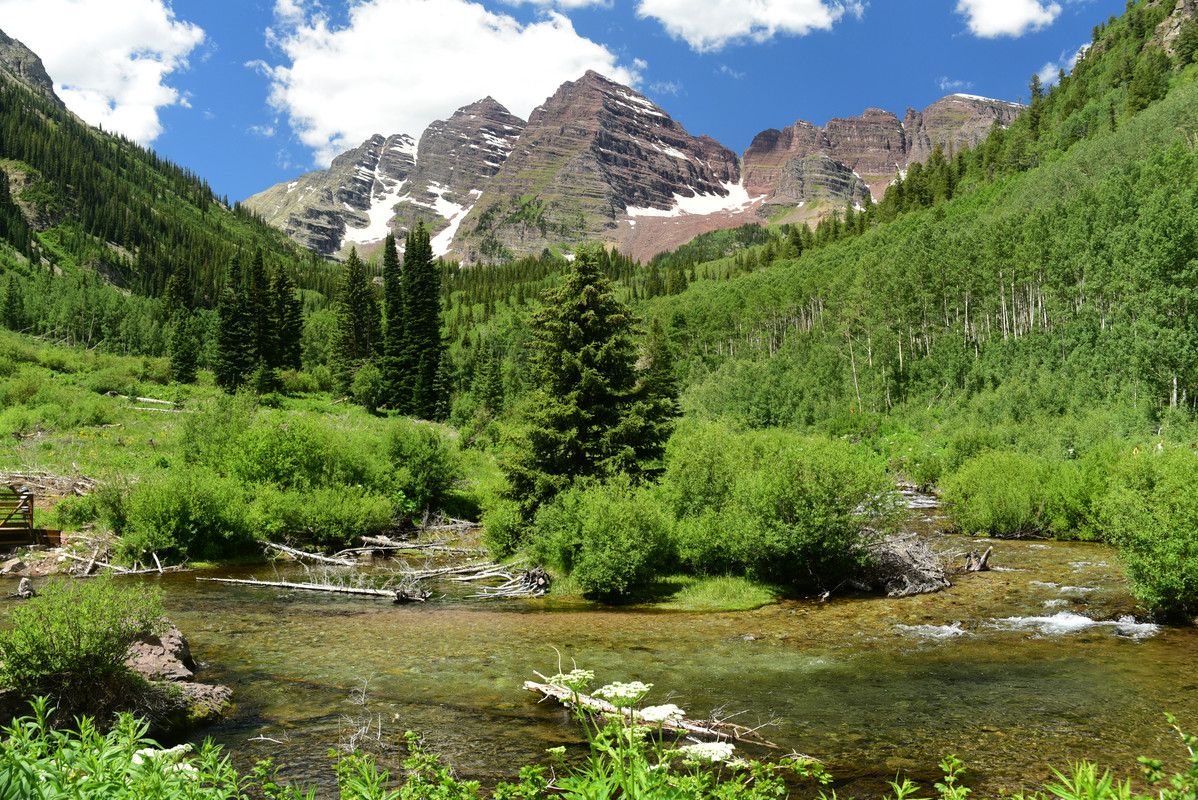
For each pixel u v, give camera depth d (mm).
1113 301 64438
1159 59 151625
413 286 72812
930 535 25281
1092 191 87438
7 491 26719
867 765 7066
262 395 67750
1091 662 10703
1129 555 13750
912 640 12477
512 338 143875
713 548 19078
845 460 17719
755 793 3658
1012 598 15633
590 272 24516
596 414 23969
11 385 53031
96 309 119500
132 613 9008
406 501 30594
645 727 3764
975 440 40250
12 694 7582
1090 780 2992
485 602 17219
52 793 3096
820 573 17812
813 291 120625
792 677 10320
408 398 70562
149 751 3590
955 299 85500
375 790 3836
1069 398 54594
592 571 17156
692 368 109000
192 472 25281
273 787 3998
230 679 10281
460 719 8617
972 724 8211
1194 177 70562
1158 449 16797
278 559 23688
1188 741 3072
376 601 17141
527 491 23844
